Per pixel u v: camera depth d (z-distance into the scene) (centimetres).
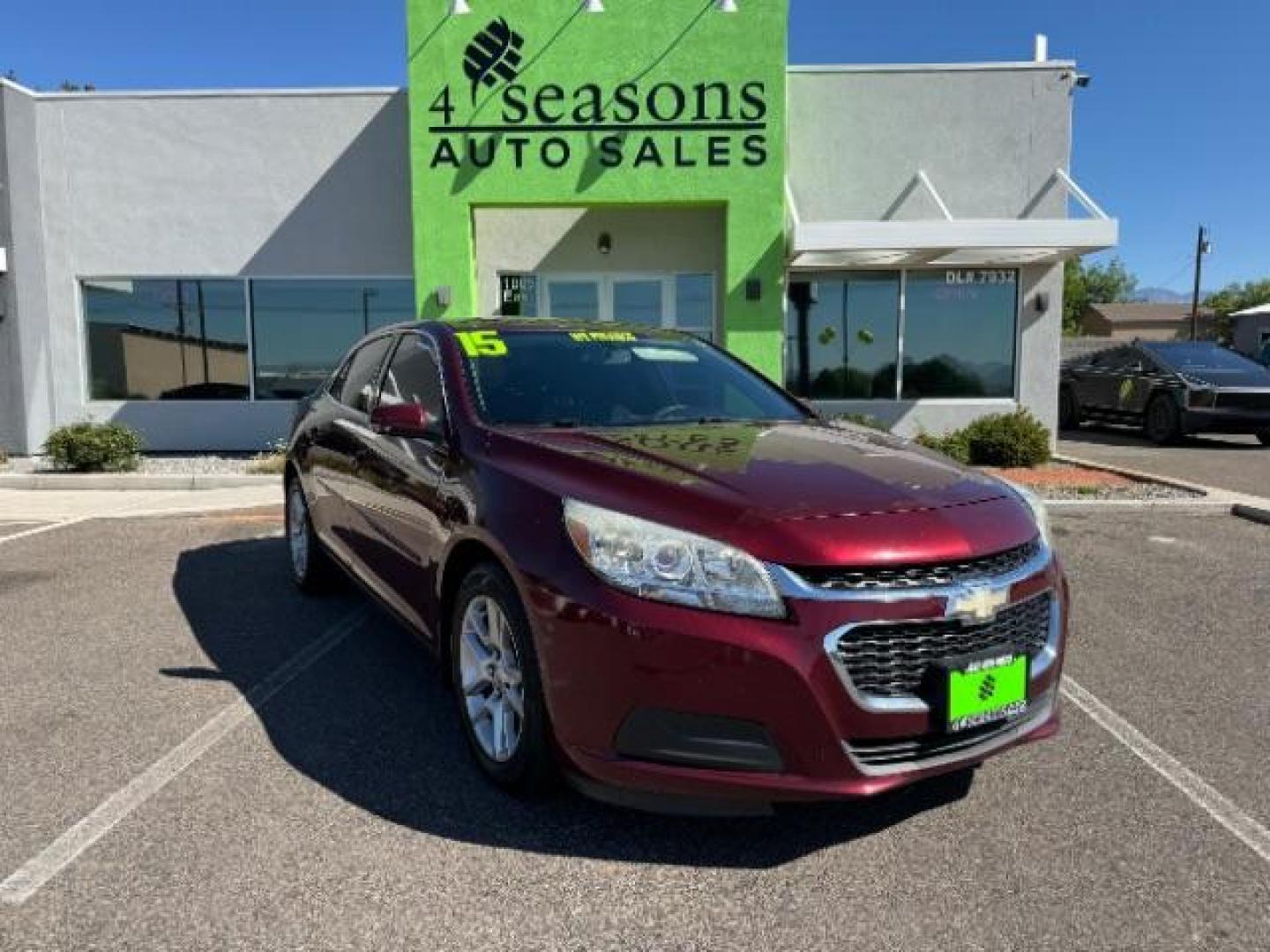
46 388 1284
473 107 1145
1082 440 1680
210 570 647
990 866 284
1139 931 253
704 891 270
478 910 260
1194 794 330
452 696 405
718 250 1293
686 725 265
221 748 359
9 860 280
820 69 1272
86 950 240
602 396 411
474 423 371
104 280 1295
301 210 1286
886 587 267
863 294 1309
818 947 246
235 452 1300
